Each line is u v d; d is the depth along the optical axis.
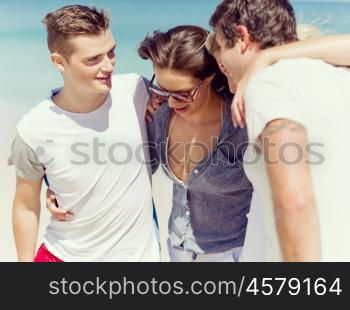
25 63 15.27
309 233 2.93
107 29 4.34
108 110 4.62
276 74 3.13
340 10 16.47
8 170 9.65
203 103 4.54
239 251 4.74
